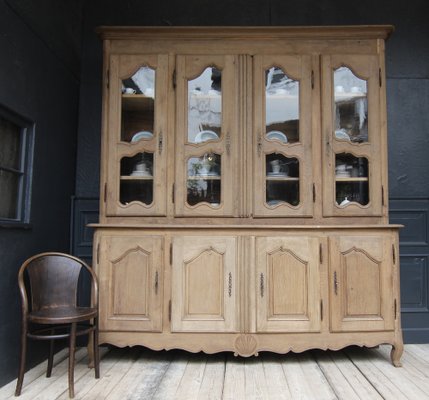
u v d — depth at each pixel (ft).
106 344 8.38
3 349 6.79
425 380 7.15
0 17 6.67
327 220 8.25
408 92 10.01
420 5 10.07
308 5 10.02
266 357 8.33
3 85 6.76
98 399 6.33
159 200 8.28
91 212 9.74
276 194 8.35
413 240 9.73
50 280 7.39
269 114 8.48
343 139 8.38
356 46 8.54
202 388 6.77
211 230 7.88
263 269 7.79
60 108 8.98
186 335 7.73
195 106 8.51
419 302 9.62
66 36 9.23
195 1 10.06
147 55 8.53
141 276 7.82
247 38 8.53
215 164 8.42
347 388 6.80
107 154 8.38
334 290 7.80
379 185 8.32
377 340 7.81
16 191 7.55
